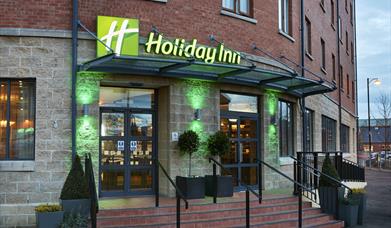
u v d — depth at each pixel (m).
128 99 12.92
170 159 12.67
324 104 22.80
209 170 13.30
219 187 12.67
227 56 13.40
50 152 11.19
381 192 23.33
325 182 13.59
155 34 12.41
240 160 14.66
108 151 12.66
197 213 11.01
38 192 11.06
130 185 12.84
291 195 13.59
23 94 11.46
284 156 16.72
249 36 14.79
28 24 11.23
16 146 11.38
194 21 13.31
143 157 13.03
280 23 17.16
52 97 11.29
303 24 18.56
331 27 26.06
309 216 12.45
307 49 20.08
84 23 11.61
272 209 12.18
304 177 14.73
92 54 11.62
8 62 11.16
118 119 12.84
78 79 11.50
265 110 15.25
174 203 11.52
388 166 49.38
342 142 30.11
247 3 15.23
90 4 11.73
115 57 10.30
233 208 11.77
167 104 12.83
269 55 14.70
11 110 11.41
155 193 12.19
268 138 15.29
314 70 20.86
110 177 12.63
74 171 10.12
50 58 11.33
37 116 11.21
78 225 9.23
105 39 11.54
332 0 26.77
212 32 13.70
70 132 11.32
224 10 14.10
